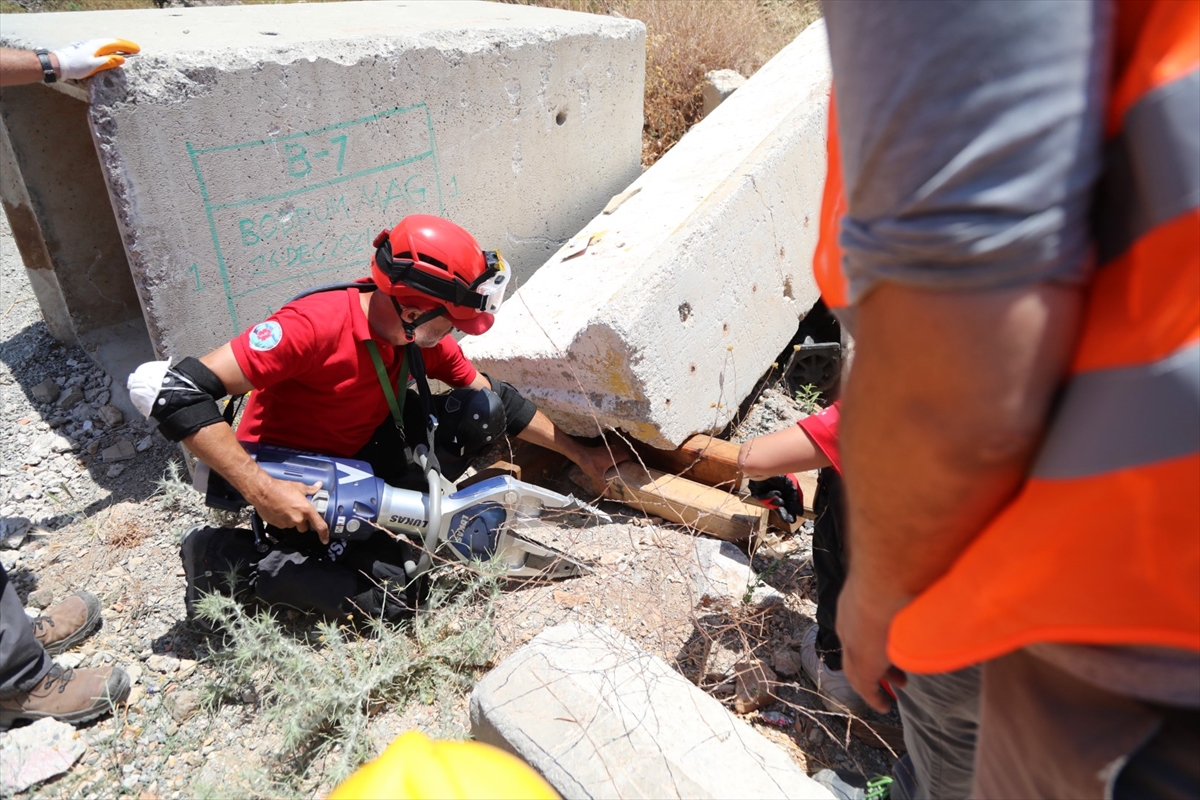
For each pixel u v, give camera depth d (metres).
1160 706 0.86
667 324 2.71
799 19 7.36
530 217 4.00
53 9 7.80
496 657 2.33
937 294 0.72
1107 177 0.73
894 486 0.85
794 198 3.34
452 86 3.36
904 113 0.70
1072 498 0.78
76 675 2.17
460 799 0.85
